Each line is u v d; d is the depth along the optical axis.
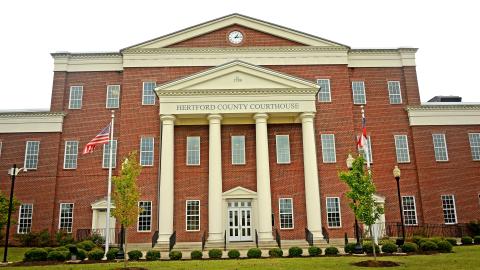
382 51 39.44
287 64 37.56
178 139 35.47
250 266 19.30
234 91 33.88
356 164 21.23
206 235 33.47
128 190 21.02
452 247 26.05
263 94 34.00
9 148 36.78
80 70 38.44
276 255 24.39
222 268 18.73
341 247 29.36
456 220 36.22
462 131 38.06
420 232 33.91
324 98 36.91
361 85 38.72
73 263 22.25
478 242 30.53
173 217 33.47
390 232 34.91
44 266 20.84
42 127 37.19
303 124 33.97
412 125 37.88
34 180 36.12
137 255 24.22
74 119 37.47
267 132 35.69
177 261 22.69
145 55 37.47
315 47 37.75
